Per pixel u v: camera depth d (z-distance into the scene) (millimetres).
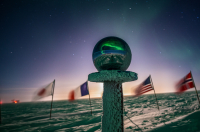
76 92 11359
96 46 1845
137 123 6609
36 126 9836
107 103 1713
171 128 4781
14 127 10031
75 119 11445
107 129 1622
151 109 13109
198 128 4371
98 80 1681
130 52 1896
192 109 9836
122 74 1532
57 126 9148
